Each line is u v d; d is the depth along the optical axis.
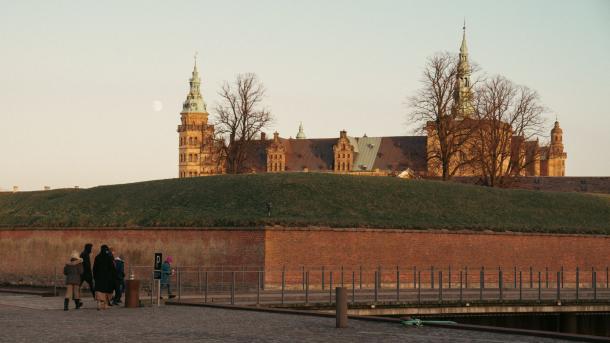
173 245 55.25
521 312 42.25
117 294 37.03
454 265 57.16
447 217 59.66
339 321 25.34
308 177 61.00
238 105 95.75
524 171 110.88
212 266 51.62
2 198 73.69
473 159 87.62
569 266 61.03
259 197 57.62
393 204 59.81
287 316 29.83
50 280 61.38
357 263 54.12
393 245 55.34
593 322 45.03
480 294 42.34
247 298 40.75
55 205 66.81
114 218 59.81
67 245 60.78
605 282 62.19
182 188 62.56
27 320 28.05
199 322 27.22
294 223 52.94
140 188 65.94
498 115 91.19
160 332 23.88
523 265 59.47
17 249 63.94
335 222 54.31
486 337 22.66
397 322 26.91
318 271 52.78
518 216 62.81
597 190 106.88
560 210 66.06
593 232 62.50
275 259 51.88
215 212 56.28
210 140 96.56
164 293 44.94
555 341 21.78
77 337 22.42
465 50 130.00
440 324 25.69
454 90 88.00
